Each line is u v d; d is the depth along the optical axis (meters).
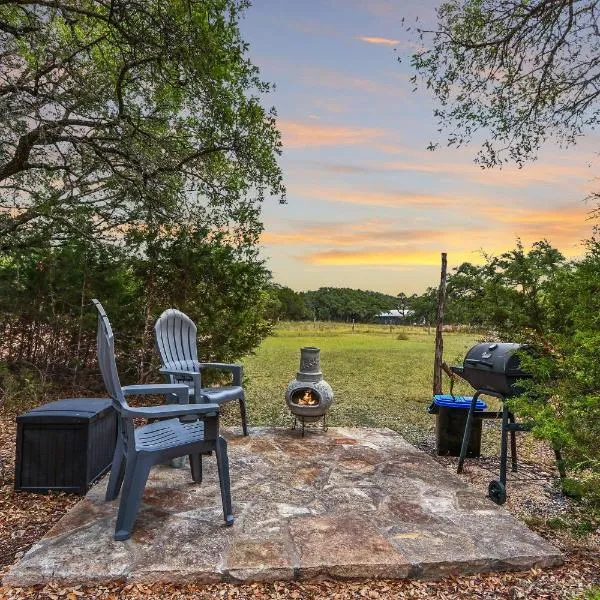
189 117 7.86
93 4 7.07
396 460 4.07
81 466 3.34
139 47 6.85
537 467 4.37
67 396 6.62
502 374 3.46
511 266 4.66
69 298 6.73
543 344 3.25
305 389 4.82
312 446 4.49
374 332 30.16
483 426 6.14
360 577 2.30
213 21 6.88
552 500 3.55
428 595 2.19
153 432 2.98
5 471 3.77
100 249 6.89
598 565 2.52
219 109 7.39
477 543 2.57
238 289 6.89
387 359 14.68
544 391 3.01
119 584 2.18
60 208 6.92
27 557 2.33
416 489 3.39
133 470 2.58
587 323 3.00
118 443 3.10
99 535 2.58
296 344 21.06
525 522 3.11
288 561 2.31
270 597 2.13
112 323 6.73
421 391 8.59
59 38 6.62
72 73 6.66
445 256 6.24
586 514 2.88
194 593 2.14
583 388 2.80
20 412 5.81
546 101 6.32
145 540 2.52
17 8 6.68
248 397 7.85
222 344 6.85
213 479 3.53
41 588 2.14
